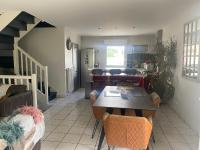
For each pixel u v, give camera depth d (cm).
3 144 142
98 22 513
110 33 761
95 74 623
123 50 845
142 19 469
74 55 742
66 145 294
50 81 632
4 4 331
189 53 384
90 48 826
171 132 345
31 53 625
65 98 614
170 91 490
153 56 621
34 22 528
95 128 344
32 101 409
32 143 187
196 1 316
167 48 511
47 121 396
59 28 603
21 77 423
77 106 514
